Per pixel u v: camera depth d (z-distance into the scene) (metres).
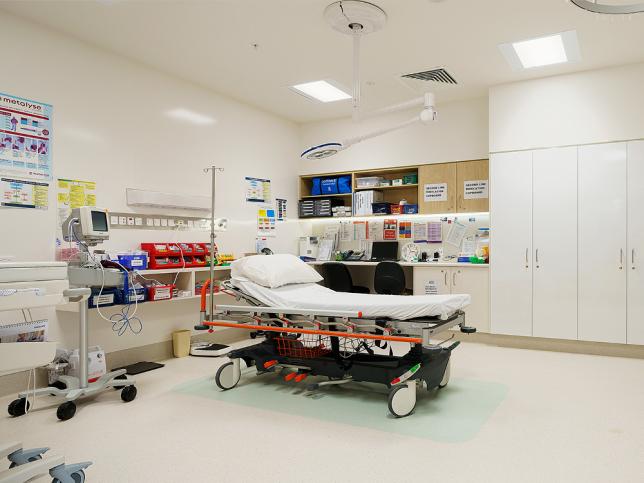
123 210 4.31
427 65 4.55
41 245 3.69
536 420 2.90
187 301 4.97
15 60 3.55
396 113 6.10
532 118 4.92
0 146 3.46
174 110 4.86
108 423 2.90
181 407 3.19
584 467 2.29
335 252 6.61
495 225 5.10
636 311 4.46
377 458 2.39
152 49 4.21
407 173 6.34
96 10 3.50
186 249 4.67
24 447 2.55
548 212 4.84
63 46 3.87
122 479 2.19
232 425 2.86
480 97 5.58
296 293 3.63
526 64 4.55
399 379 2.95
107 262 3.62
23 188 3.59
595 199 4.63
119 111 4.31
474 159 5.61
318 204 6.55
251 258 3.76
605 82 4.59
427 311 3.00
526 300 4.95
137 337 4.43
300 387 3.65
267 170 6.17
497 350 4.89
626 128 4.50
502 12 3.51
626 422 2.87
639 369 4.10
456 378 3.84
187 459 2.39
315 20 3.67
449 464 2.32
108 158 4.20
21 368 1.98
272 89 5.30
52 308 3.73
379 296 3.58
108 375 3.36
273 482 2.15
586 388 3.56
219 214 5.38
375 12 3.45
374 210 6.11
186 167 4.98
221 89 5.30
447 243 5.93
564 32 3.84
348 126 6.45
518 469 2.27
